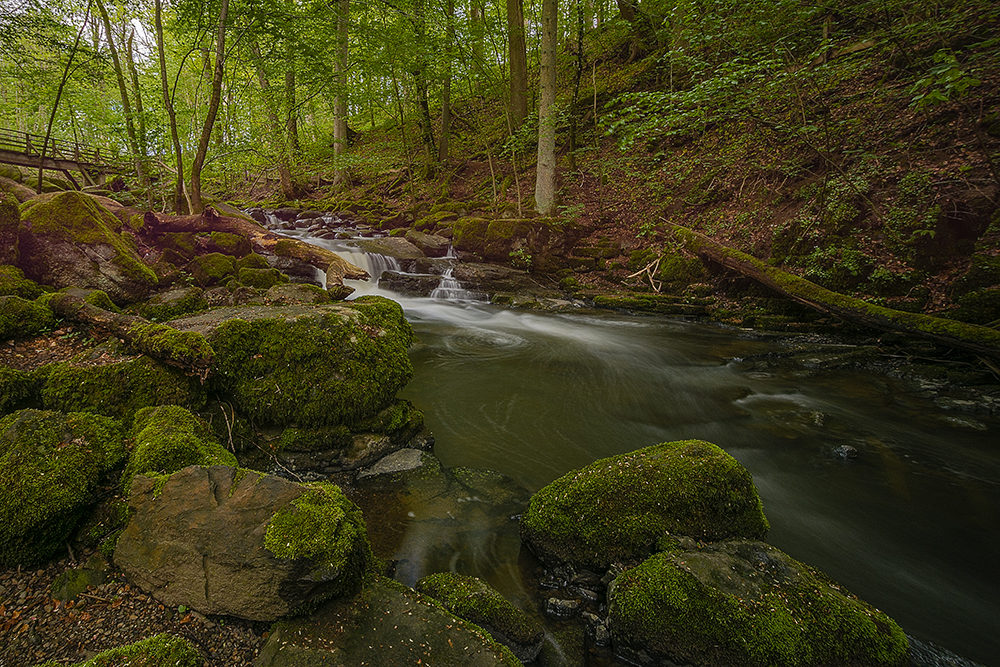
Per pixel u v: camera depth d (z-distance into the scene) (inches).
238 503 92.2
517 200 617.3
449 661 78.4
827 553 133.5
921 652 98.0
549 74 520.4
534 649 91.6
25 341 164.9
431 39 523.8
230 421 150.6
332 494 98.1
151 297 239.6
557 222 511.5
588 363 292.8
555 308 430.6
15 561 92.2
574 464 171.6
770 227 404.5
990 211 297.3
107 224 261.3
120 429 123.0
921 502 157.8
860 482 169.0
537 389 246.1
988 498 160.4
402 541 122.1
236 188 967.6
